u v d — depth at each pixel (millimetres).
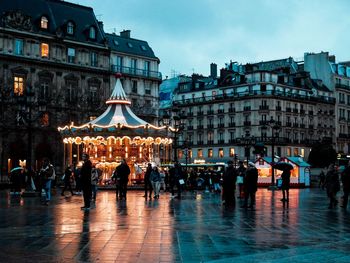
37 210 20578
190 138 103812
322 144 89875
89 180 20844
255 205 24750
